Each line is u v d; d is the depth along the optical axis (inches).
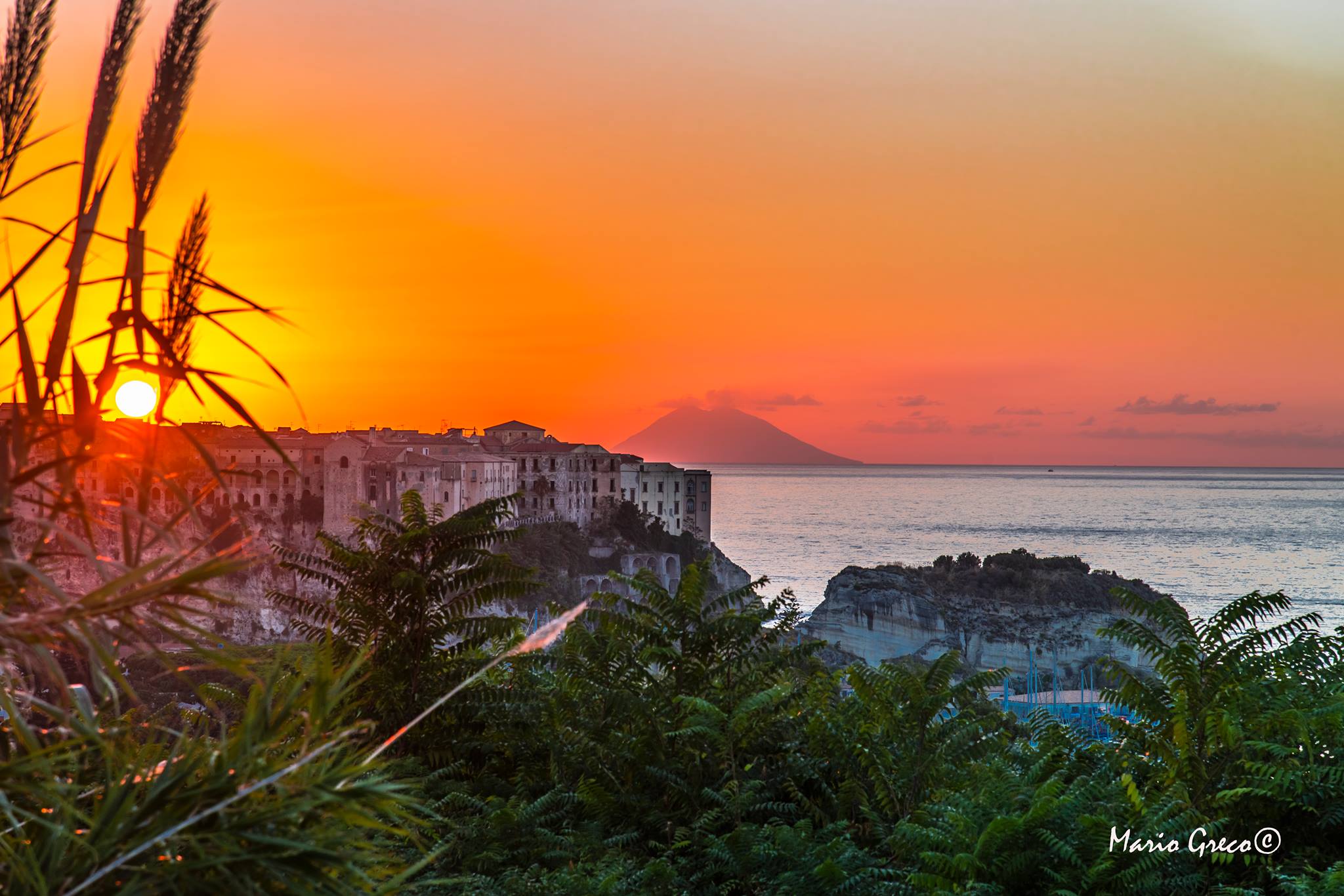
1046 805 363.9
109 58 133.2
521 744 546.0
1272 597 491.5
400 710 548.1
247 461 4822.8
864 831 464.4
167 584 122.6
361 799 152.2
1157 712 474.0
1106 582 3267.7
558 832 485.4
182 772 148.7
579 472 6013.8
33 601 128.3
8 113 129.7
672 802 504.1
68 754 138.1
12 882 130.6
